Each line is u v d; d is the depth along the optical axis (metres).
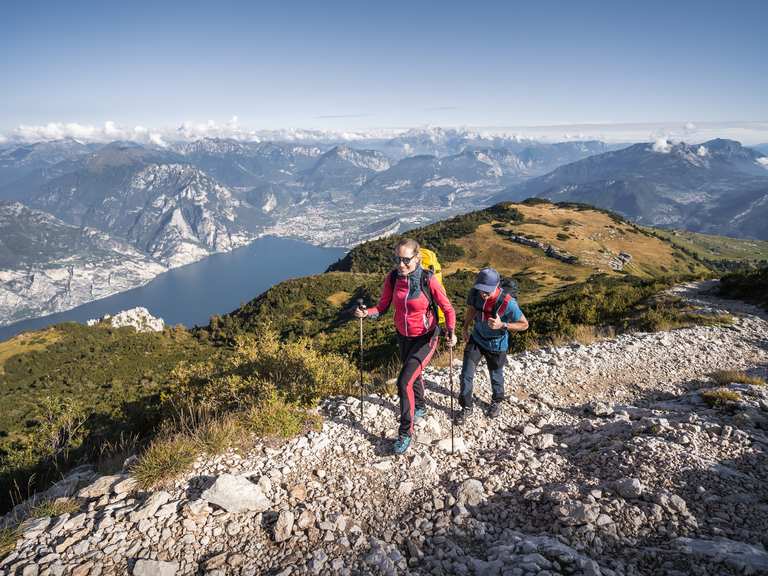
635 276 97.12
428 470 4.48
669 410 6.27
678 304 15.13
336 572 3.03
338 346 20.05
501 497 4.06
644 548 3.16
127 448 6.46
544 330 13.73
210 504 3.72
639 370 8.65
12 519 3.94
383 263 117.06
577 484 4.15
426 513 3.78
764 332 11.72
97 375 68.19
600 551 3.16
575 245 118.31
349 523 3.61
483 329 5.77
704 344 10.46
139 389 34.50
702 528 3.36
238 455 4.55
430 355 5.04
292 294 89.50
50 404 11.09
